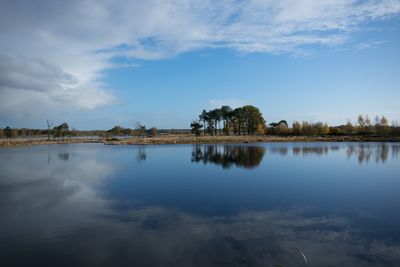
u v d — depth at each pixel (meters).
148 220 11.73
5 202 14.76
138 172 24.55
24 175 23.33
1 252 8.86
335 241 9.38
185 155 39.59
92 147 59.84
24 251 8.91
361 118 96.94
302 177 21.69
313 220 11.57
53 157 38.12
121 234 10.20
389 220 11.55
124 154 41.94
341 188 17.86
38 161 33.34
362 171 24.67
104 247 9.11
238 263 7.91
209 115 115.12
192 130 88.69
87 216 12.35
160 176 22.44
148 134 138.12
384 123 88.44
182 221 11.55
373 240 9.47
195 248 8.91
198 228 10.70
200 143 70.69
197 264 7.89
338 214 12.41
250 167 27.25
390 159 33.56
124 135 139.00
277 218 11.85
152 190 17.44
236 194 16.27
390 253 8.49
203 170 25.45
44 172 24.83
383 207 13.49
